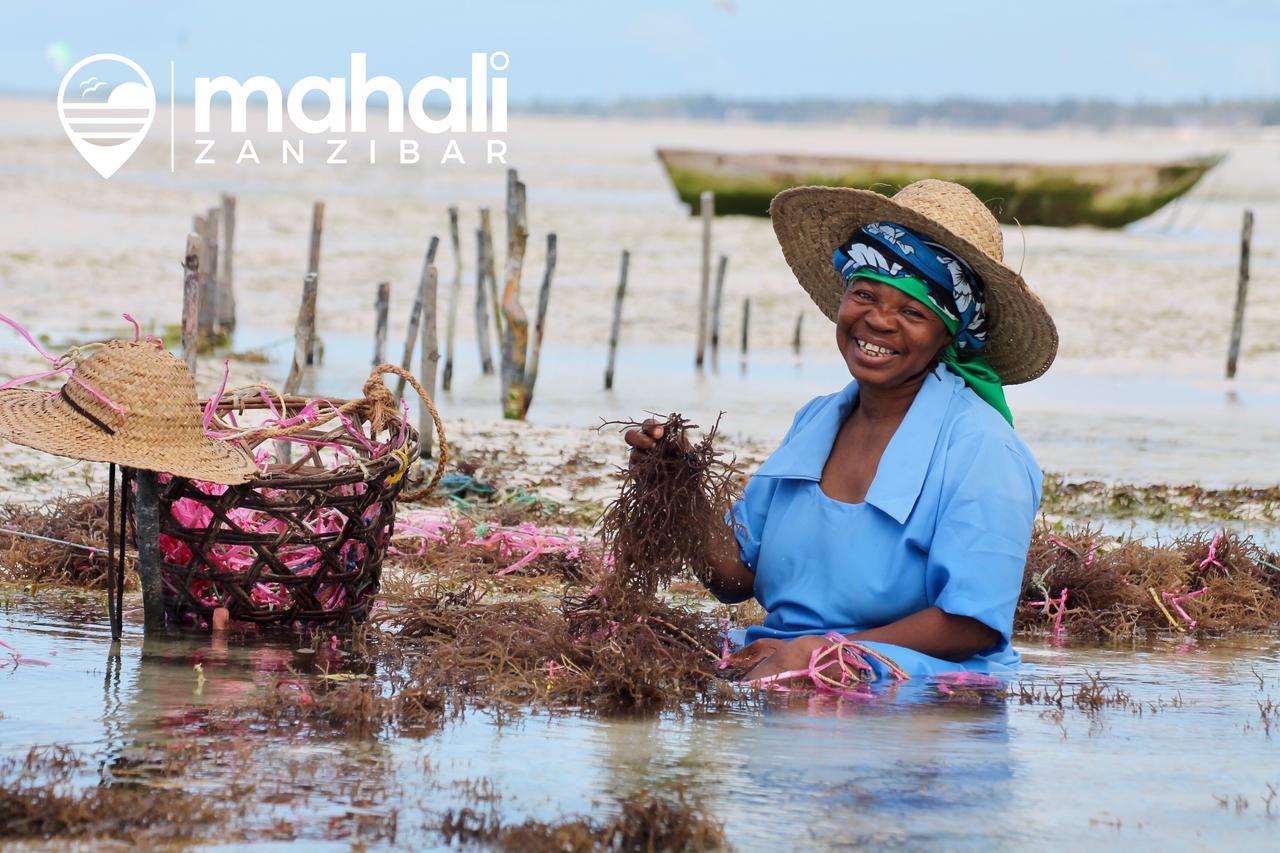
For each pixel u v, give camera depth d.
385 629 5.05
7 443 8.61
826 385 15.22
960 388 4.52
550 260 11.80
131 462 4.47
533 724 3.85
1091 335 19.98
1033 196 32.31
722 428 11.87
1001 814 3.23
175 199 35.38
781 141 145.12
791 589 4.57
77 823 2.98
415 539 6.60
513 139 107.50
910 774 3.50
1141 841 3.08
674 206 39.91
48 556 5.76
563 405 13.06
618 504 4.61
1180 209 43.78
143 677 4.20
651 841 2.96
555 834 2.95
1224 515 8.76
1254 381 16.56
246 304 19.42
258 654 4.54
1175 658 5.11
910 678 4.34
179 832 2.96
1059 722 4.04
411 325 11.46
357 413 5.35
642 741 3.71
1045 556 6.07
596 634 4.50
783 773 3.48
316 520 5.27
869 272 4.40
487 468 8.75
